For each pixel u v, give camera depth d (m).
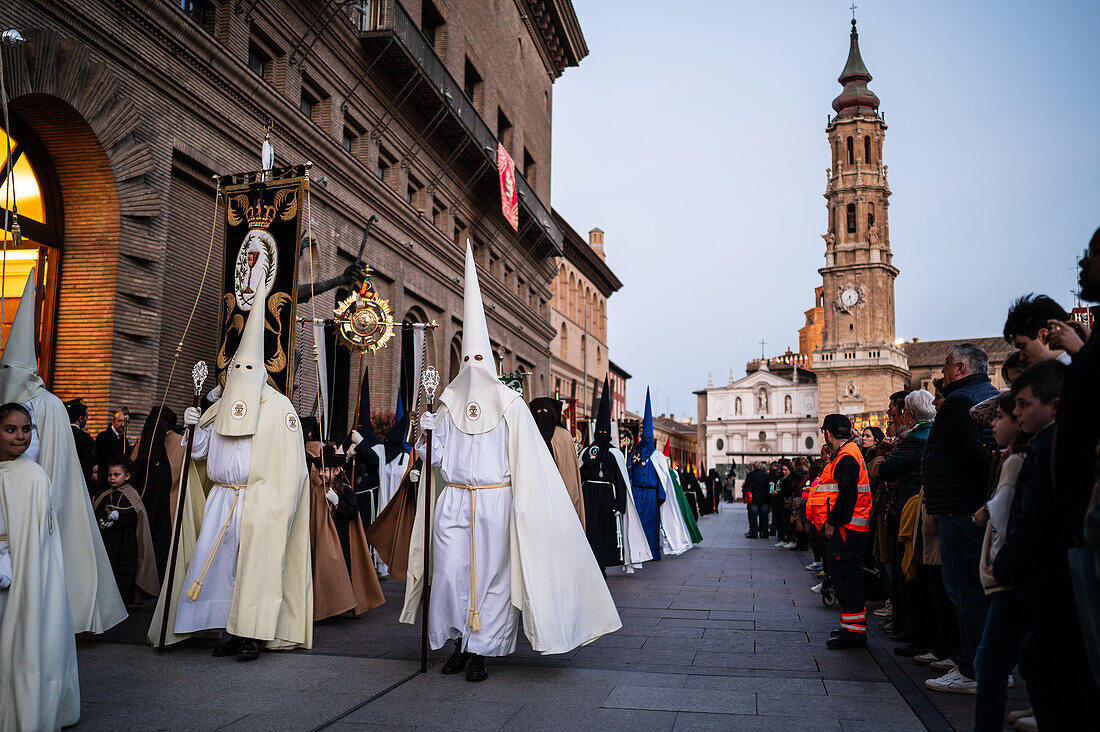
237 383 6.75
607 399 11.91
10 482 4.52
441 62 23.88
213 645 6.96
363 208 20.56
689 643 7.26
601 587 6.43
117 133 12.06
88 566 5.99
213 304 14.98
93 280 12.11
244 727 4.70
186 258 14.30
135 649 6.77
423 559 6.60
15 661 4.34
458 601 6.04
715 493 41.81
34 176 11.84
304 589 6.87
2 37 9.94
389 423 19.25
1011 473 3.95
